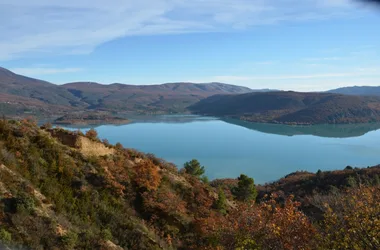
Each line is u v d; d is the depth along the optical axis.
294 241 11.56
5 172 14.31
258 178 87.56
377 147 136.25
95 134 22.86
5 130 17.59
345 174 51.31
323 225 12.91
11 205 12.80
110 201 18.17
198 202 23.41
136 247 15.84
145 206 19.55
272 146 142.75
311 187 50.38
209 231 18.39
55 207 14.78
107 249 14.07
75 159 19.38
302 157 116.75
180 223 19.66
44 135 19.55
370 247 9.87
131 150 24.94
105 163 20.88
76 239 13.30
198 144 146.62
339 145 144.38
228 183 51.28
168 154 121.38
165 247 16.95
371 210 10.72
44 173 16.72
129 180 20.78
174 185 23.81
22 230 11.99
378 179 42.69
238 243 12.50
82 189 17.36
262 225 12.33
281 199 44.19
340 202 15.97
